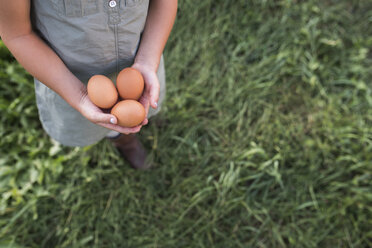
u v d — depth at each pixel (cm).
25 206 174
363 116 210
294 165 197
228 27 231
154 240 178
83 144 143
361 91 217
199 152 199
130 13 87
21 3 72
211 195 189
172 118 205
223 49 227
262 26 229
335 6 239
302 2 239
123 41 95
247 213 186
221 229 184
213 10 234
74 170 189
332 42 226
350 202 186
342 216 186
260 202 192
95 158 193
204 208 187
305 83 219
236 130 205
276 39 227
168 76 215
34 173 184
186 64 220
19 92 202
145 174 194
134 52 106
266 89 213
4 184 181
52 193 182
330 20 236
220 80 218
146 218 185
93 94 93
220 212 184
